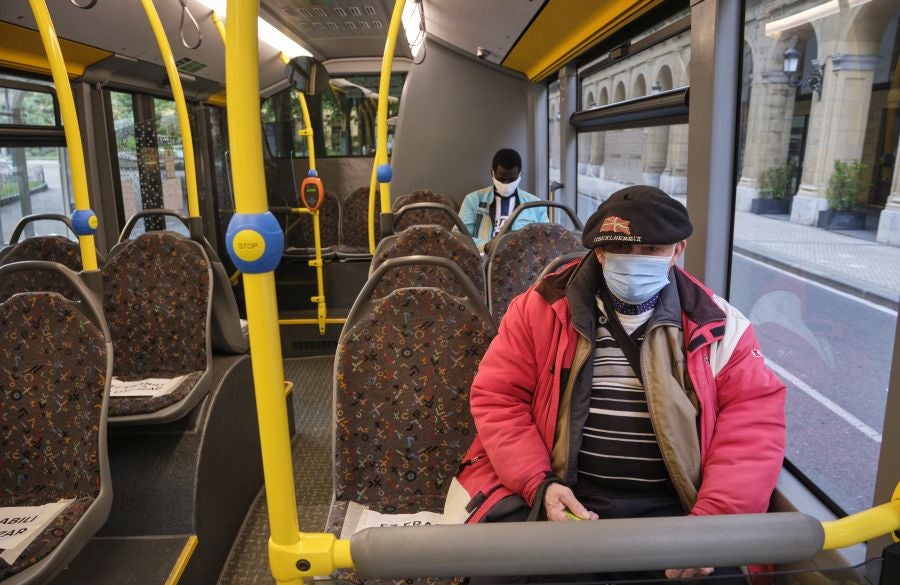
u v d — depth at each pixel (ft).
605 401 4.93
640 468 4.85
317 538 2.86
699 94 7.12
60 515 5.78
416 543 2.72
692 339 4.79
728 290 7.30
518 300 5.48
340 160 21.71
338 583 3.35
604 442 4.90
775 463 4.55
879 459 4.31
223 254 20.45
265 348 2.77
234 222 2.66
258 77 2.62
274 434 2.81
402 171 21.63
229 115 2.61
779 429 4.68
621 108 10.96
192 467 7.75
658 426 4.69
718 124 6.89
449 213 11.60
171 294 9.02
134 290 9.05
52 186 11.90
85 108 12.59
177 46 13.78
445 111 21.25
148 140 15.33
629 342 4.95
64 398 6.13
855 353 5.11
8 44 9.95
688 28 8.44
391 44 10.52
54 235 10.64
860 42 4.91
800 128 5.76
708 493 4.49
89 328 6.08
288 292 18.83
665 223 4.52
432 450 6.02
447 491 6.03
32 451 6.19
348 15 13.89
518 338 5.25
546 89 20.39
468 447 6.03
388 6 13.24
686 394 4.81
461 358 6.01
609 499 4.85
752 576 2.92
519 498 4.85
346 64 20.89
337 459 6.00
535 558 2.69
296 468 11.05
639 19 10.44
